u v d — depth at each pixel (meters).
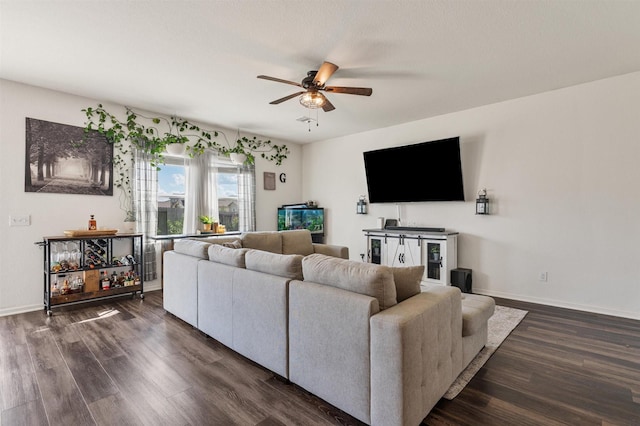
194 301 2.94
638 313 3.23
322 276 1.91
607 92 3.36
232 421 1.70
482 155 4.23
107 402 1.85
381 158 5.07
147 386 2.03
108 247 4.00
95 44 2.65
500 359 2.37
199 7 2.16
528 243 3.90
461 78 3.32
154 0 2.08
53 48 2.71
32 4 2.11
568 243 3.62
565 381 2.07
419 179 4.72
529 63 2.99
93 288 3.72
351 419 1.72
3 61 2.95
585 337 2.77
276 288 2.10
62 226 3.73
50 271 3.39
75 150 3.82
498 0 2.07
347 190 5.89
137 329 3.00
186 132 4.84
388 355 1.50
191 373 2.20
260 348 2.23
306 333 1.91
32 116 3.52
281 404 1.86
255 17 2.27
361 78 3.30
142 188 4.32
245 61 2.95
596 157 3.44
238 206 5.57
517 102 3.94
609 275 3.39
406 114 4.57
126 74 3.24
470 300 2.55
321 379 1.83
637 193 3.23
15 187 3.44
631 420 1.68
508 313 3.41
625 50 2.74
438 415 1.74
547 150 3.74
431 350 1.70
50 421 1.69
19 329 2.97
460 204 4.46
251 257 2.41
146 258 4.34
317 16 2.26
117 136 4.11
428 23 2.33
